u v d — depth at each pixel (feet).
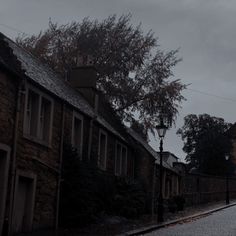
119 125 107.86
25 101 55.42
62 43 127.75
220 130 236.22
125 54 128.47
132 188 92.32
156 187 113.19
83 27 129.39
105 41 128.77
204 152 229.45
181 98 130.52
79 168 66.90
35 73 64.54
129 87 127.24
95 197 73.61
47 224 61.31
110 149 89.76
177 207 113.19
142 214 96.02
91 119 77.56
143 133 129.08
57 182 63.98
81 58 96.84
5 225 50.49
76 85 92.43
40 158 59.21
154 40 130.93
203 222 82.64
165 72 130.21
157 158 121.08
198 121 241.55
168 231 67.00
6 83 51.01
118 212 84.84
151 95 126.93
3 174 50.42
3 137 50.26
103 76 126.11
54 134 63.46
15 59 54.13
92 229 64.18
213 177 171.94
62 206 65.36
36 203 58.39
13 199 52.39
